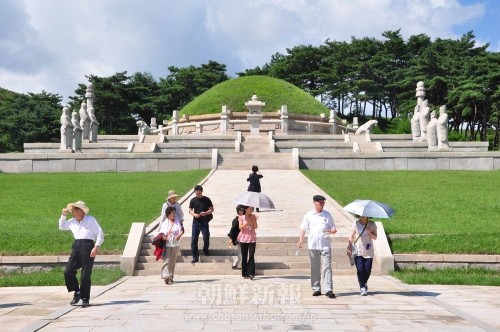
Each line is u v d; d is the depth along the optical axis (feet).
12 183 82.23
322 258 33.24
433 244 46.26
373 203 34.06
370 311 28.48
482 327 24.79
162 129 173.27
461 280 39.40
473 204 62.90
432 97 234.38
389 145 116.88
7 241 46.70
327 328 24.53
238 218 40.91
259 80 205.05
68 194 72.08
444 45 247.70
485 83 199.00
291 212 61.41
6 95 277.44
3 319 27.37
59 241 47.14
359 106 303.68
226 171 94.53
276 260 44.93
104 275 40.91
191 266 43.75
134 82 264.52
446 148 104.63
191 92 284.61
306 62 295.89
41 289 37.32
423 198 66.80
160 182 82.17
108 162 99.30
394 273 42.75
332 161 99.45
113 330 24.35
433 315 27.48
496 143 219.20
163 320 26.27
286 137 130.21
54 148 130.11
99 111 256.11
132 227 48.49
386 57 269.23
